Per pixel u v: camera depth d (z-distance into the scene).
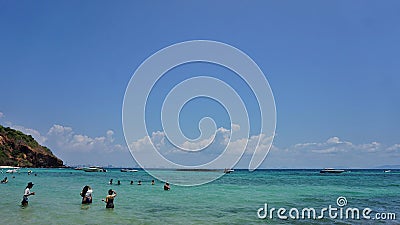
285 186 50.47
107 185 49.12
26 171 117.94
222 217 20.30
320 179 79.88
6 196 31.17
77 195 32.88
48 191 37.81
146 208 23.84
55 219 18.98
